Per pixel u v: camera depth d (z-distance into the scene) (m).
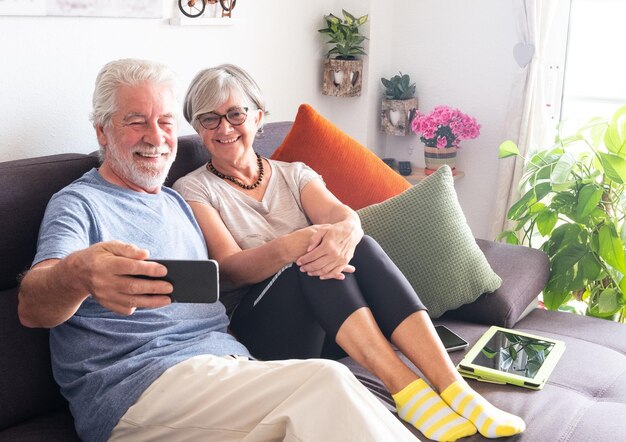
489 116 3.63
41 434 1.74
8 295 1.82
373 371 1.85
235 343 1.92
